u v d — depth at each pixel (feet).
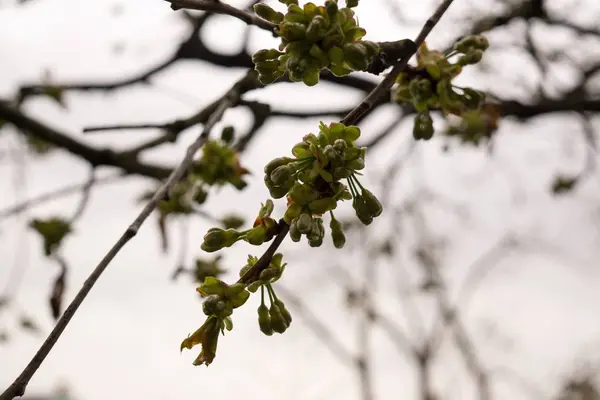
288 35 1.47
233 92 1.94
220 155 2.19
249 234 1.44
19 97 3.11
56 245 2.58
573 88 3.42
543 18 3.10
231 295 1.42
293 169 1.43
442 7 1.64
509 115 2.78
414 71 1.77
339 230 1.45
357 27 1.48
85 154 2.98
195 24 2.73
